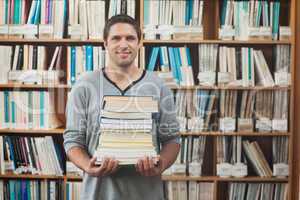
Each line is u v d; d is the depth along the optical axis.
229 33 2.50
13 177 2.57
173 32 2.50
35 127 2.54
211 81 2.53
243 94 2.55
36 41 2.51
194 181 2.57
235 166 2.57
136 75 1.55
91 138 1.50
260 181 2.59
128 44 1.54
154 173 1.47
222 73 2.53
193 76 2.54
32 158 2.56
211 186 2.57
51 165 2.56
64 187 2.57
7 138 2.55
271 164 2.59
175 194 2.56
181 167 2.55
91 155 1.50
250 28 2.51
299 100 2.51
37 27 2.50
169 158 1.55
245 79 2.54
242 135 2.57
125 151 1.44
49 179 2.58
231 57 2.54
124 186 1.49
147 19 2.49
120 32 1.54
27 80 2.52
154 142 1.52
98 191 1.50
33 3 2.50
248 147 2.58
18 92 2.54
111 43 1.55
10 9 2.50
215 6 2.56
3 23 2.50
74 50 2.52
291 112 2.53
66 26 2.52
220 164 2.57
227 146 2.58
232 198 2.60
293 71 2.51
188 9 2.51
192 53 2.53
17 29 2.50
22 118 2.54
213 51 2.53
